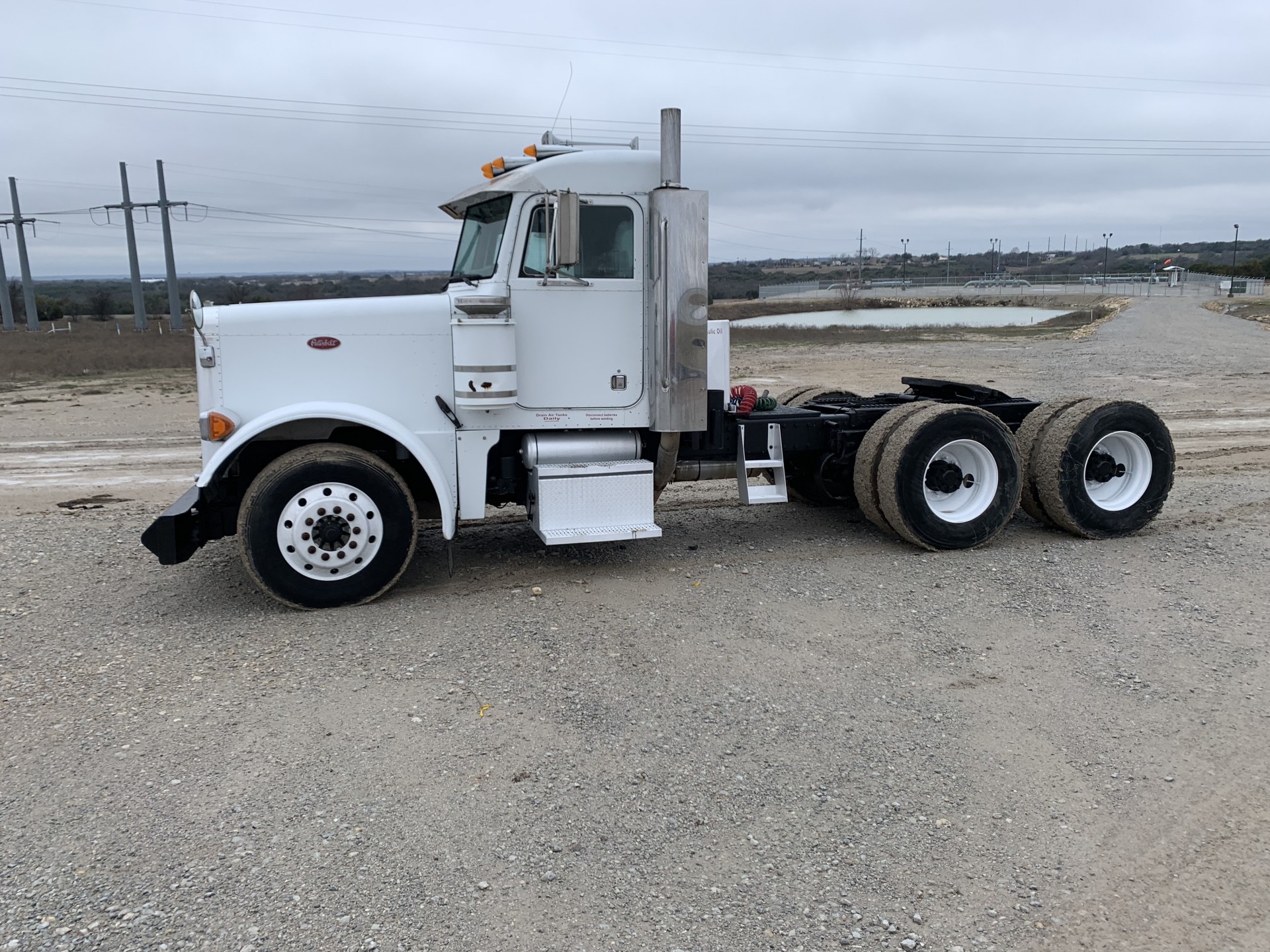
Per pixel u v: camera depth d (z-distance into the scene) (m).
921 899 3.28
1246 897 3.30
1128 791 3.94
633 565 7.05
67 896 3.24
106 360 27.83
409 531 6.09
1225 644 5.43
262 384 6.01
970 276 140.88
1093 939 3.10
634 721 4.52
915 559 7.11
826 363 27.81
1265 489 9.64
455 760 4.15
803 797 3.88
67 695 4.81
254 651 5.37
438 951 3.01
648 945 3.05
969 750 4.27
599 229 6.39
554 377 6.43
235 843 3.54
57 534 8.09
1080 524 7.50
